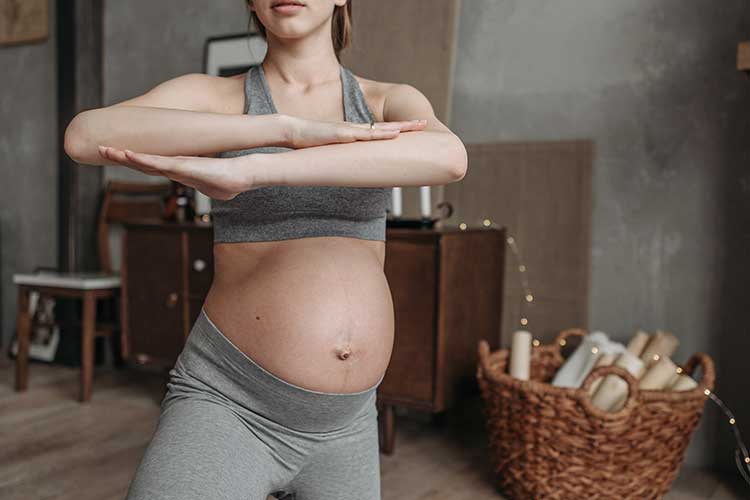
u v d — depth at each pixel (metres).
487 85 3.20
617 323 2.96
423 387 2.79
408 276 2.80
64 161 4.44
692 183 2.79
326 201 1.20
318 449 1.22
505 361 2.75
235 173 0.94
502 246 3.14
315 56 1.25
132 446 3.04
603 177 2.96
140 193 4.21
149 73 4.23
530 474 2.35
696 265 2.80
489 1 3.18
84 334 3.67
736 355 2.74
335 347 1.15
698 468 2.82
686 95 2.79
